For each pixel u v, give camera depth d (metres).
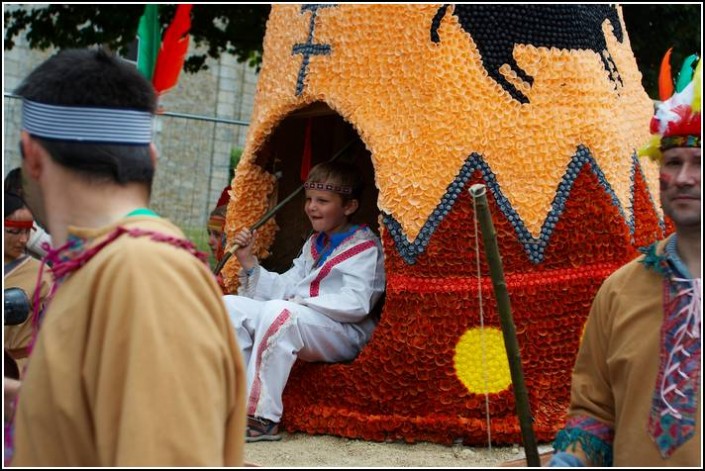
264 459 3.55
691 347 2.11
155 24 2.87
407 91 3.78
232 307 3.98
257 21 8.12
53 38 7.96
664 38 7.26
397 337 3.77
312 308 3.99
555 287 3.78
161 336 1.54
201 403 1.55
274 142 4.75
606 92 3.93
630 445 2.15
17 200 3.07
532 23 3.80
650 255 2.21
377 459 3.57
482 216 2.43
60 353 1.60
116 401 1.53
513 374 2.48
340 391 3.90
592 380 2.34
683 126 2.17
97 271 1.60
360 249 4.14
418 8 3.79
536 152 3.75
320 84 3.98
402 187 3.72
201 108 14.22
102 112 1.72
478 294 3.71
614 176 3.91
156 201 13.09
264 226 4.68
